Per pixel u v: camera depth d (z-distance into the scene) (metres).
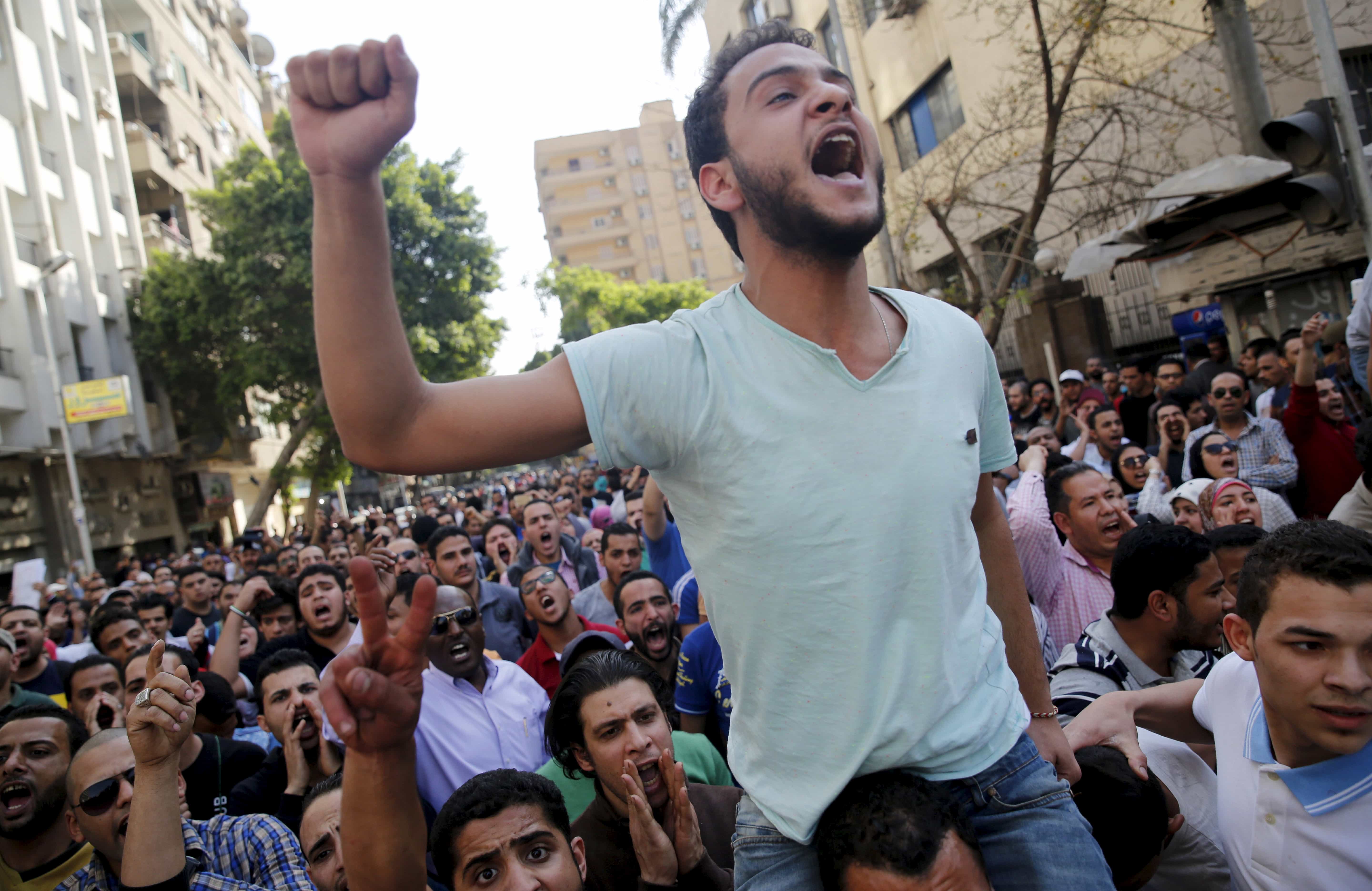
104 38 26.45
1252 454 5.40
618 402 1.39
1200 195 8.16
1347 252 7.76
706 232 67.88
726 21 20.98
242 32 40.03
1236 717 2.10
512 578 7.11
